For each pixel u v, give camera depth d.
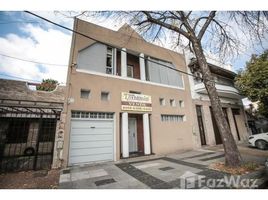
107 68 9.02
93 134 7.38
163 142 9.45
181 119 11.20
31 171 5.72
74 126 7.00
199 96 12.79
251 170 5.19
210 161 6.95
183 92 11.78
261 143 10.33
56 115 6.72
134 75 10.62
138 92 9.46
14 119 7.01
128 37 10.02
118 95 8.46
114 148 7.71
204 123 12.38
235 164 5.47
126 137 8.16
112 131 7.95
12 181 4.74
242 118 16.28
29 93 11.05
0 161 5.94
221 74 15.45
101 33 8.94
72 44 7.70
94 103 7.57
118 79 8.77
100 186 4.36
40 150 6.97
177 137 10.23
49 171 5.75
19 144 7.08
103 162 7.25
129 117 9.94
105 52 8.96
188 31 7.12
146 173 5.50
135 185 4.38
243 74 13.22
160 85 10.57
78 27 8.10
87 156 6.99
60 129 6.48
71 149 6.70
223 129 5.95
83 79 7.59
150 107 9.52
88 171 5.85
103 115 7.92
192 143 10.95
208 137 11.99
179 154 9.17
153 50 11.14
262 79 11.64
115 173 5.57
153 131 9.23
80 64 7.87
